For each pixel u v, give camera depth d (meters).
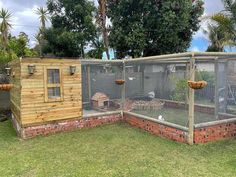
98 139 4.50
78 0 11.88
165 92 4.86
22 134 4.63
